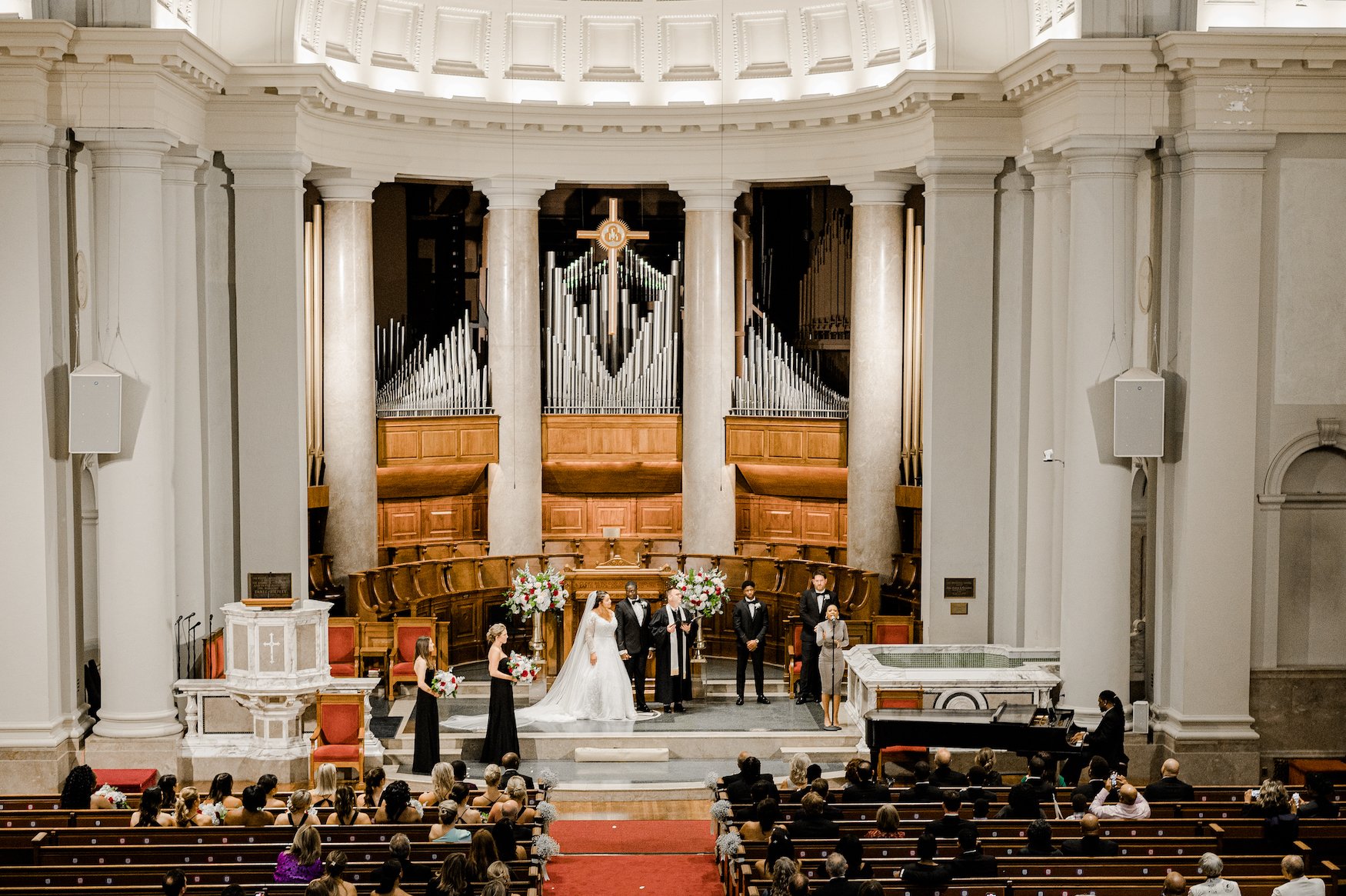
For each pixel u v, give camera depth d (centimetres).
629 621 1717
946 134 1745
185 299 1670
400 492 2053
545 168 2028
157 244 1513
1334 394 1515
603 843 1337
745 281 2194
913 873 958
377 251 2219
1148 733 1512
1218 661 1501
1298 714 1532
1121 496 1512
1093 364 1508
